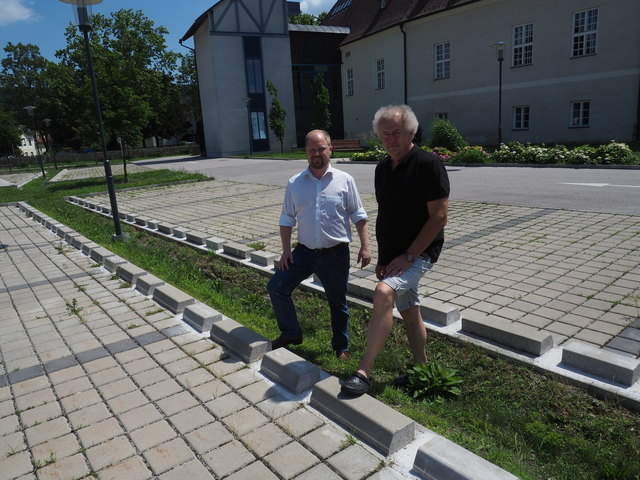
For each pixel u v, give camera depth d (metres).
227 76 33.53
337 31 36.62
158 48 47.44
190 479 2.32
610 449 2.47
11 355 3.85
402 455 2.39
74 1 7.38
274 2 34.03
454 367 3.43
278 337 3.86
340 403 2.70
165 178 19.95
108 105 17.27
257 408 2.91
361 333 4.09
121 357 3.71
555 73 22.59
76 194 16.45
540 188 11.33
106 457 2.53
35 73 61.03
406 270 2.81
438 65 28.28
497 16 24.42
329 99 36.62
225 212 11.07
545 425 2.69
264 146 35.56
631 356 3.37
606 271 5.17
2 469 2.47
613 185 11.02
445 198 2.71
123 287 5.51
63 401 3.11
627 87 20.22
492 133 25.89
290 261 3.57
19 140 49.59
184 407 2.96
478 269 5.53
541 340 3.38
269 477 2.30
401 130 2.72
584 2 20.98
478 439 2.60
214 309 4.50
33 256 7.40
